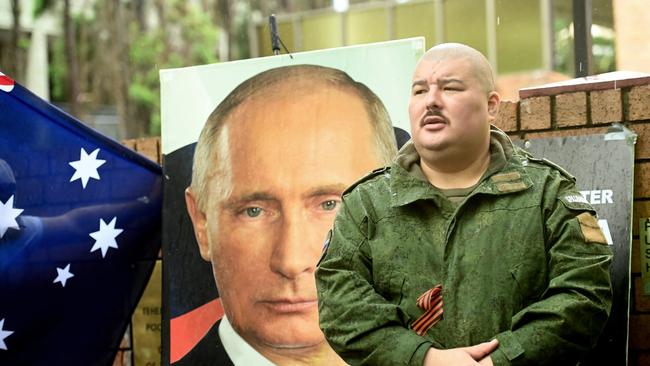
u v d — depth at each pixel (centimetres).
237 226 403
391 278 256
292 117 395
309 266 391
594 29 865
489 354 236
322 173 389
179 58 2345
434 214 257
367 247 261
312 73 394
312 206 390
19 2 2241
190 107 414
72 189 424
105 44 2256
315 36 1201
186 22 2344
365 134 382
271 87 400
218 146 408
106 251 430
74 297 424
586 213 249
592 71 477
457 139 252
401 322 249
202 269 410
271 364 396
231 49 2317
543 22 1023
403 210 259
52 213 419
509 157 262
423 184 260
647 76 376
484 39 1032
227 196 405
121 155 435
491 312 246
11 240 412
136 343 489
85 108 2239
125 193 434
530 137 394
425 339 243
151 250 444
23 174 415
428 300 250
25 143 416
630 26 883
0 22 2261
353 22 1161
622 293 349
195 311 411
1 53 2266
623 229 356
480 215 253
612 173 364
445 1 1060
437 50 260
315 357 391
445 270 251
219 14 2347
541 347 233
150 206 439
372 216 262
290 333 393
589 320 237
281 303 394
